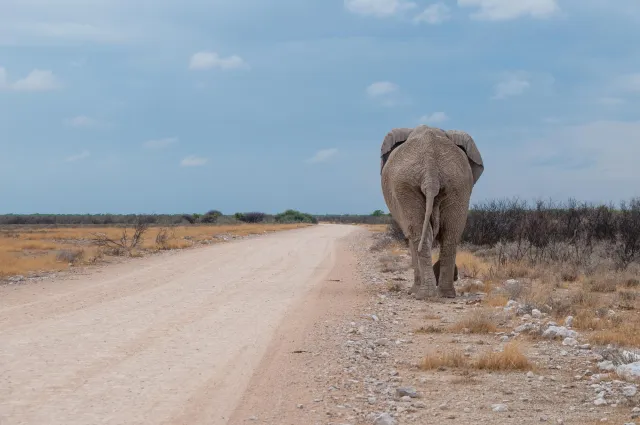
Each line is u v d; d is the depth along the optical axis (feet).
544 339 35.63
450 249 51.29
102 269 74.69
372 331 37.86
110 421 22.16
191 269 74.90
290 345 34.17
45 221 374.22
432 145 49.60
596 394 25.26
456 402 24.23
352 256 95.35
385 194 54.34
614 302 48.42
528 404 24.00
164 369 29.17
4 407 23.43
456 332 37.63
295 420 22.39
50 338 35.50
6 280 63.67
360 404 24.14
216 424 22.02
